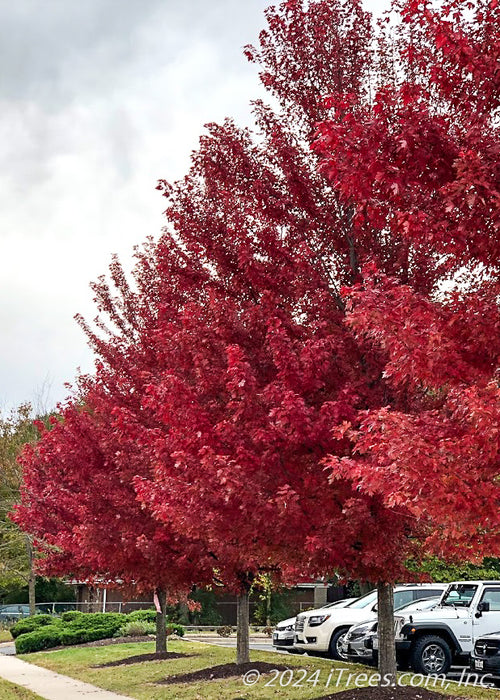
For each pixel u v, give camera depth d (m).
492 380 6.05
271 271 10.19
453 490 5.89
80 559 17.92
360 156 6.14
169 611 41.69
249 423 9.11
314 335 9.73
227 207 10.69
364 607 18.73
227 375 9.51
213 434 9.35
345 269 10.41
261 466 8.92
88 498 16.08
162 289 11.96
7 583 45.59
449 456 5.89
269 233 10.20
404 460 5.91
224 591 16.78
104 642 25.53
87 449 16.34
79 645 25.81
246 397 8.99
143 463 14.96
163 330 10.80
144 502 10.86
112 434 15.62
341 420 8.78
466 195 5.73
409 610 16.27
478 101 6.17
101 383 16.56
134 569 15.80
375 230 10.12
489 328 6.11
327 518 9.03
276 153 10.45
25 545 37.97
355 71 10.73
